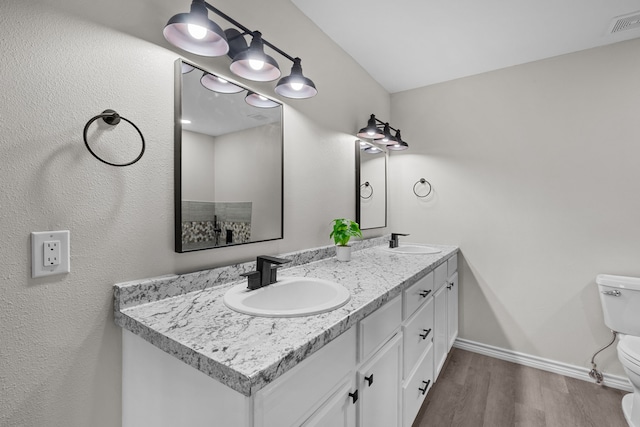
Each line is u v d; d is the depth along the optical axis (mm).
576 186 2037
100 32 884
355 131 2201
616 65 1933
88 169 860
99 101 880
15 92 738
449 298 2139
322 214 1845
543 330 2143
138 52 970
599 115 1975
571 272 2053
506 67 2285
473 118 2408
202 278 1116
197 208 1121
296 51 1633
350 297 1053
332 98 1941
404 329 1329
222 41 989
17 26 741
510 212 2258
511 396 1826
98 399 890
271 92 1482
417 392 1493
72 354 836
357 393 961
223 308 939
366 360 1023
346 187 2094
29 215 759
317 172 1802
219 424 643
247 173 1326
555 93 2113
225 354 648
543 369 2125
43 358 787
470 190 2412
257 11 1395
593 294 1986
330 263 1698
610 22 1743
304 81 1240
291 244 1606
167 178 1044
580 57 2039
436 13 1691
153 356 820
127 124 941
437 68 2314
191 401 713
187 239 1083
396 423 1259
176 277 1037
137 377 877
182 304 975
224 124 1226
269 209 1439
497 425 1587
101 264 889
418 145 2648
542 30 1832
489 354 2320
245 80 1348
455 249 2305
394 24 1788
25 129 752
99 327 887
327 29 1837
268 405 624
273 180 1461
